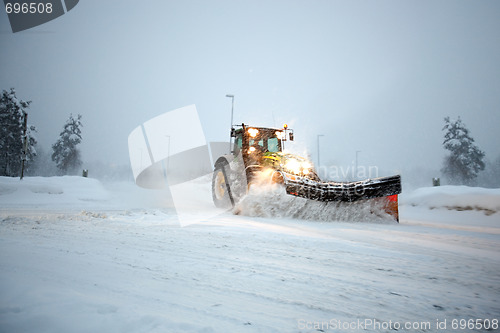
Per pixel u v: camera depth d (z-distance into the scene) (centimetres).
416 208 1089
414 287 200
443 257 291
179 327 129
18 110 2958
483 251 331
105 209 755
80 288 172
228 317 144
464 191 1011
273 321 142
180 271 217
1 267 205
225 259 256
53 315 130
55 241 305
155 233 376
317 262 256
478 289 199
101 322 128
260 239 352
